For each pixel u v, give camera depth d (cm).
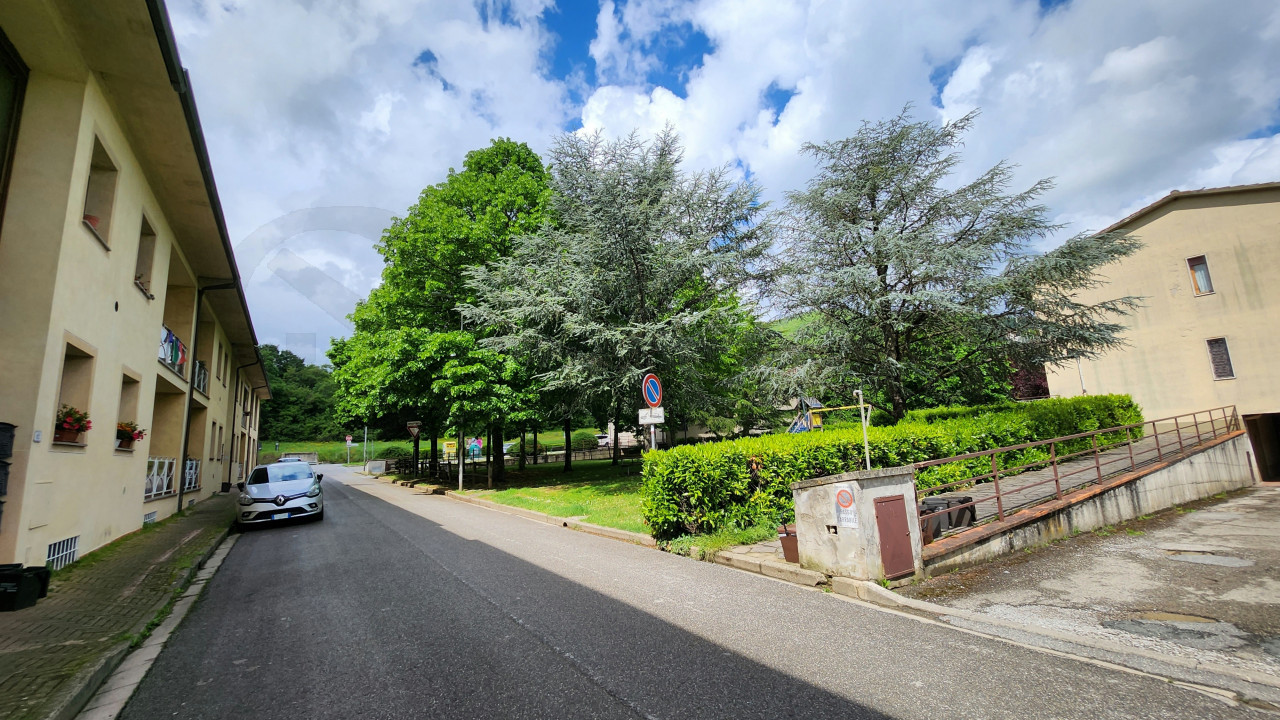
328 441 7350
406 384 2016
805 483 627
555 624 472
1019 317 1516
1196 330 1952
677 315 1484
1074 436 891
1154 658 382
